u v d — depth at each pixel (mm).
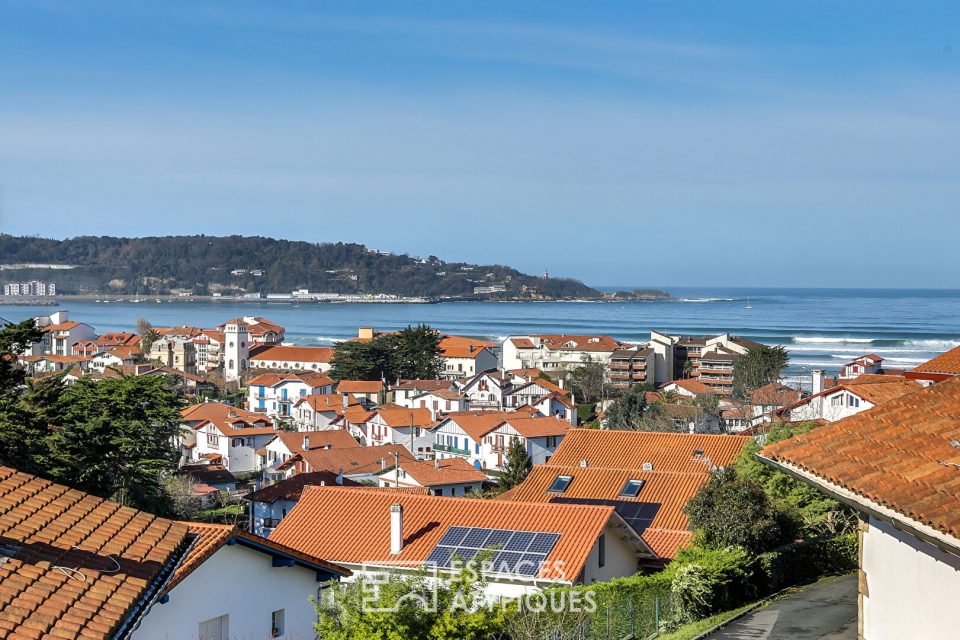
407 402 145375
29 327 44531
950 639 10859
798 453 12828
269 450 104812
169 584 16922
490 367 197125
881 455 12055
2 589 14633
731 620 25609
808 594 29094
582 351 193875
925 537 10102
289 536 34781
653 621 26969
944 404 12922
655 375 180000
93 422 46812
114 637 14875
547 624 24328
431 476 77562
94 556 16484
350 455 90062
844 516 39094
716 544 32812
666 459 52531
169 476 76750
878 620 12477
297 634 20844
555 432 101375
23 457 41688
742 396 132875
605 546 32438
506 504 33750
